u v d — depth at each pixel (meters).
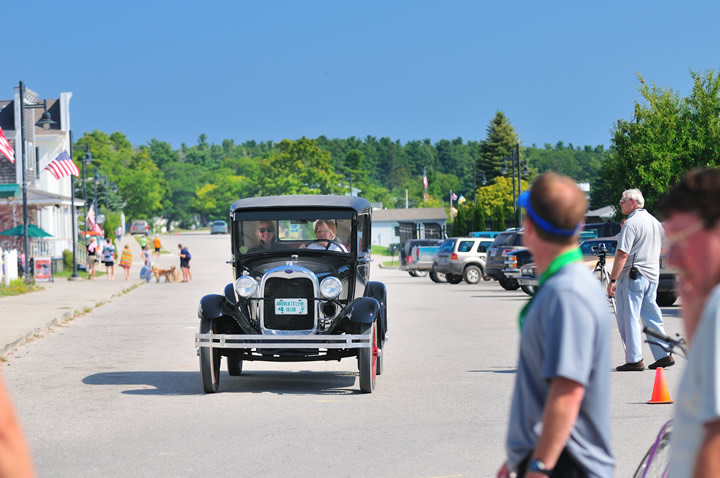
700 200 3.38
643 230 14.33
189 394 13.53
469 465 8.93
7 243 53.81
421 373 15.28
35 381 14.92
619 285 14.61
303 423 11.18
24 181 42.88
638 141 54.59
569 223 4.17
